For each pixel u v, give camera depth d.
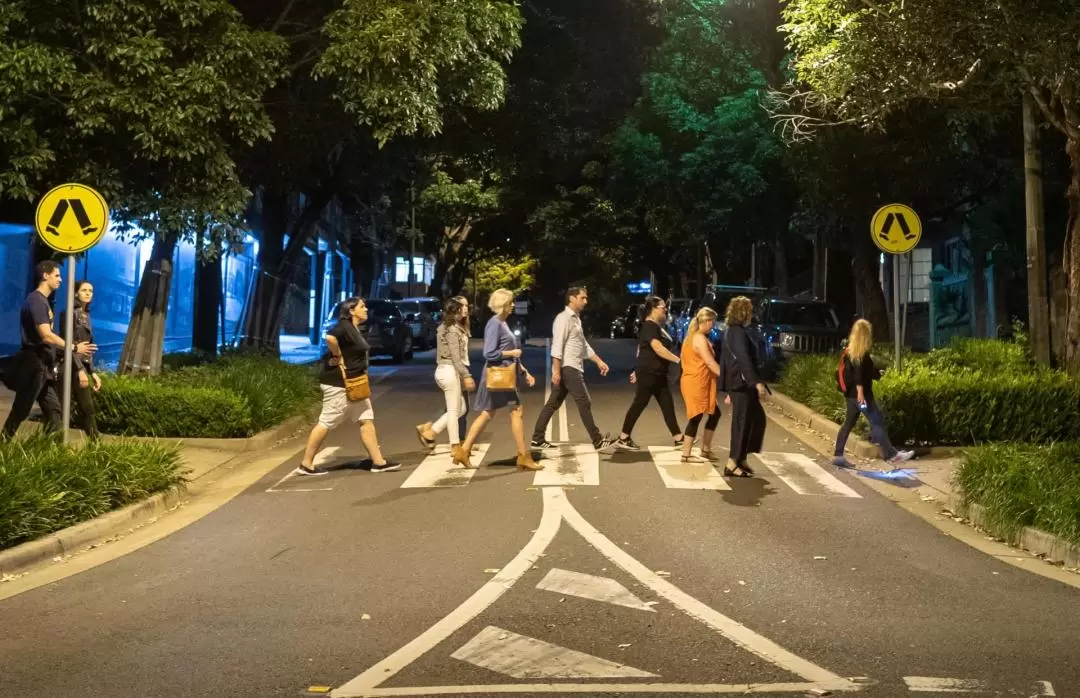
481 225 59.06
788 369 20.88
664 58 31.05
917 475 12.79
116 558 9.09
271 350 25.89
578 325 14.24
